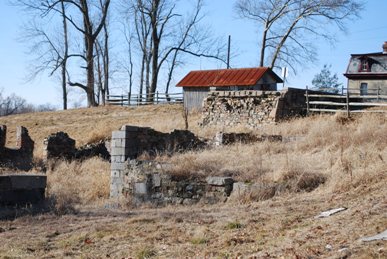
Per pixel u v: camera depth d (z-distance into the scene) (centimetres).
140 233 945
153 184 1431
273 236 812
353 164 1288
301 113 2752
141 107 4384
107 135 3284
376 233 717
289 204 1096
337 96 2738
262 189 1247
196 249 794
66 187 1602
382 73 4666
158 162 1487
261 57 5047
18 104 8269
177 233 923
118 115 4159
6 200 1257
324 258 637
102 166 2061
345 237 722
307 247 696
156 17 5200
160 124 3259
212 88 3606
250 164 1427
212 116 2967
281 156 1573
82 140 3262
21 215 1191
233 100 2892
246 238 820
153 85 5234
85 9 4994
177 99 4581
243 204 1202
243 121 2805
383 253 609
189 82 3931
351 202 995
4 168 2041
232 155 1612
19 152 2497
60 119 4225
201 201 1316
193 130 2822
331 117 2377
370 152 1363
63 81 5250
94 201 1486
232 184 1322
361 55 4812
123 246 860
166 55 5275
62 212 1230
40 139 3566
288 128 2292
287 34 4931
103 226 1041
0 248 887
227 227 923
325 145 1672
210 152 1709
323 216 910
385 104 2478
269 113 2689
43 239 950
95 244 891
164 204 1372
